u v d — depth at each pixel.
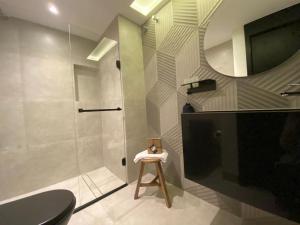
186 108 1.36
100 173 2.03
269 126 0.75
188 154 1.17
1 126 1.52
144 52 1.92
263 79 0.99
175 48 1.52
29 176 1.67
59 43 1.90
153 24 1.75
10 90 1.58
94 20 1.77
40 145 1.75
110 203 1.42
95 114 2.15
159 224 1.14
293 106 0.89
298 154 0.67
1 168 1.52
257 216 1.08
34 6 1.48
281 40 0.90
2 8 1.46
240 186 0.88
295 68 0.87
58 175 1.85
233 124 0.88
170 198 1.43
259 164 0.79
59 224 0.70
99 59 2.13
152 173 1.98
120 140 1.82
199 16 1.29
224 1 1.13
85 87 2.07
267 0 0.94
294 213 0.70
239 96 1.10
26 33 1.68
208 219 1.16
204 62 1.28
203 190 1.39
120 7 1.58
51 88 1.83
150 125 1.91
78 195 1.57
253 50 1.00
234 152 0.89
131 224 1.16
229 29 1.10
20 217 0.68
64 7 1.52
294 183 0.69
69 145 1.94
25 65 1.67
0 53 1.53
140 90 1.91
